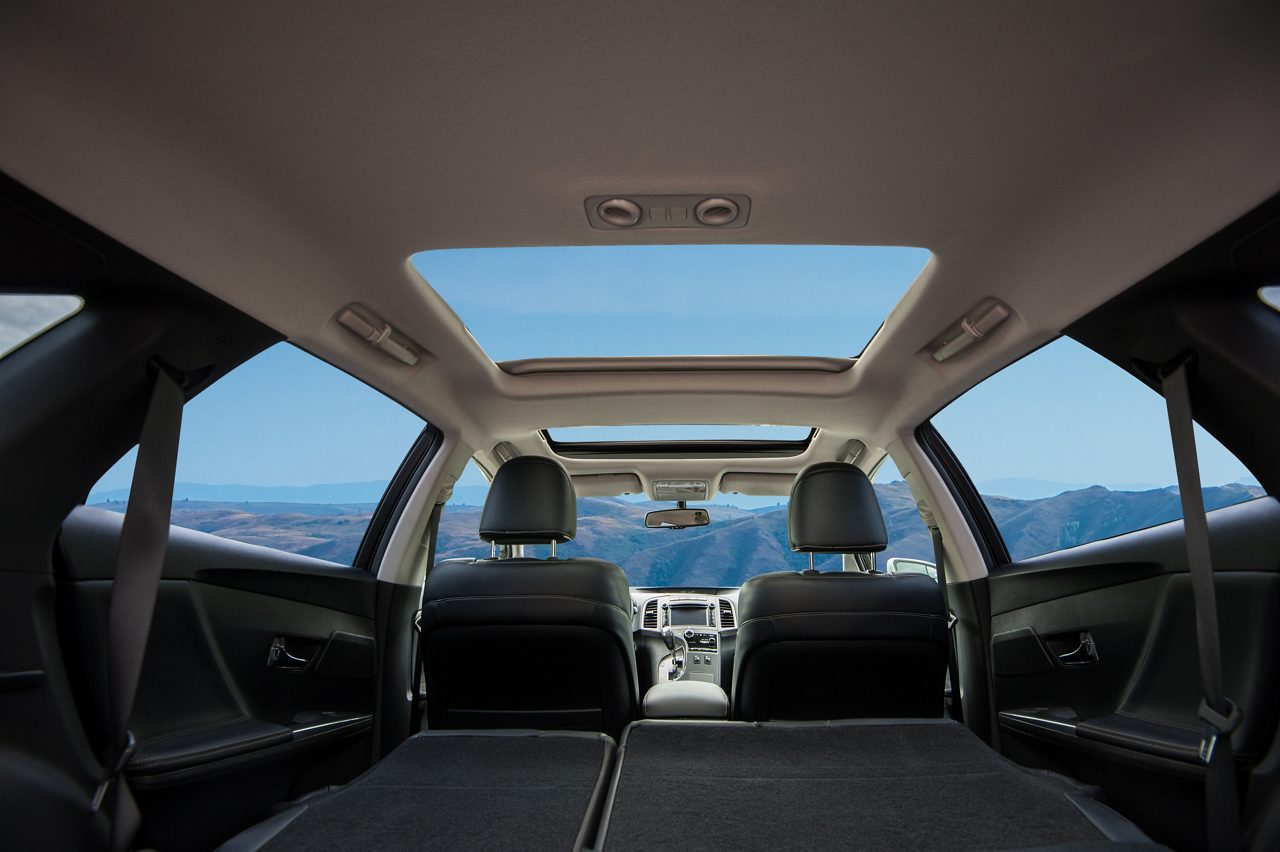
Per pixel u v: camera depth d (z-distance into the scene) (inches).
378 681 117.1
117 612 65.2
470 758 84.4
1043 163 66.6
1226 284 75.0
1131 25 51.4
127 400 73.4
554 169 67.7
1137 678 88.8
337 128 61.4
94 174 60.2
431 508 131.7
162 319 74.5
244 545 91.0
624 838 59.3
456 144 64.1
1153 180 66.1
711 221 76.6
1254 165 61.1
